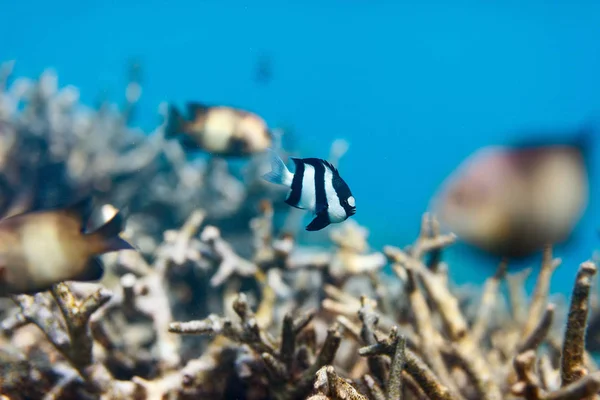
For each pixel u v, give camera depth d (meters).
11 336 0.69
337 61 7.41
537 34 8.19
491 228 0.38
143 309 0.72
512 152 0.39
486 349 0.78
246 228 1.10
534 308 0.70
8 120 1.11
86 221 0.57
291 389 0.61
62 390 0.64
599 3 6.91
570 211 0.37
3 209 1.02
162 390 0.66
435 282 0.68
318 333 0.74
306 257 0.81
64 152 1.12
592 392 0.54
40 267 0.56
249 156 0.79
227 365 0.67
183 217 1.08
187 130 0.78
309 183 0.60
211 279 0.82
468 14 7.38
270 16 6.89
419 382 0.58
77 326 0.61
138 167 1.13
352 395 0.54
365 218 3.05
